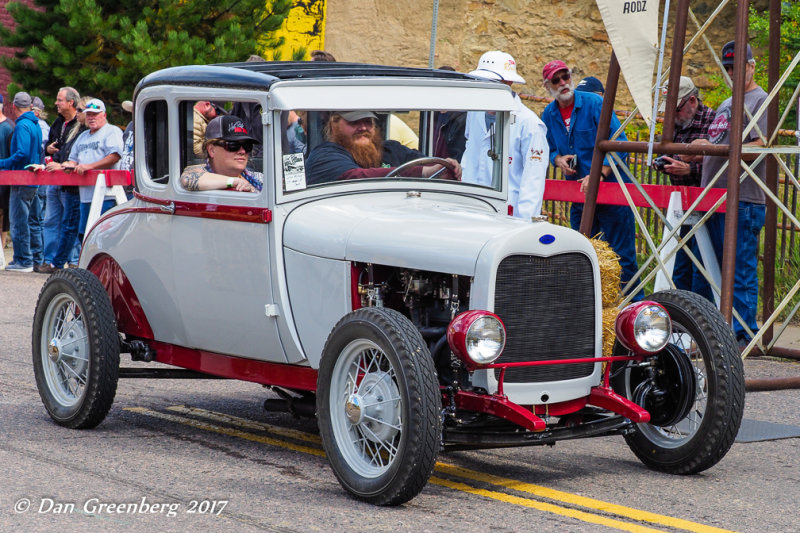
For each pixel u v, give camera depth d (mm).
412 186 7484
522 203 10328
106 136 15680
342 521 5766
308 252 6855
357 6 21531
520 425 6184
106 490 6320
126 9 20156
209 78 7363
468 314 6000
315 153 7168
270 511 5941
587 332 6613
